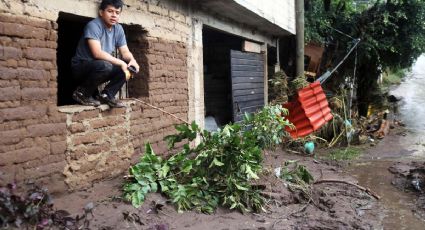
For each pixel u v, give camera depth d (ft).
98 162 16.33
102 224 13.30
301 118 35.37
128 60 16.90
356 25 48.39
